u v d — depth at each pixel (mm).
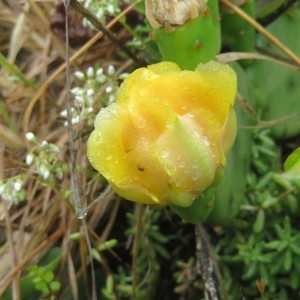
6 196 248
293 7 292
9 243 271
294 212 260
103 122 170
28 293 271
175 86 175
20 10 328
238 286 272
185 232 290
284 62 268
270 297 267
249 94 263
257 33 287
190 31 206
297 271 261
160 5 205
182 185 178
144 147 172
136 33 285
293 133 287
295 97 281
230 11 252
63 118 298
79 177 284
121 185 177
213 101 178
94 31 302
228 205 237
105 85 284
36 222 284
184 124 168
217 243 274
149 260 273
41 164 253
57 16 304
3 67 306
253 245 267
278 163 289
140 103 170
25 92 309
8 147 293
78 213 212
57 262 273
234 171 240
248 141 258
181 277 274
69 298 275
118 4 292
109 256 293
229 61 238
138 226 262
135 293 273
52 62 323
